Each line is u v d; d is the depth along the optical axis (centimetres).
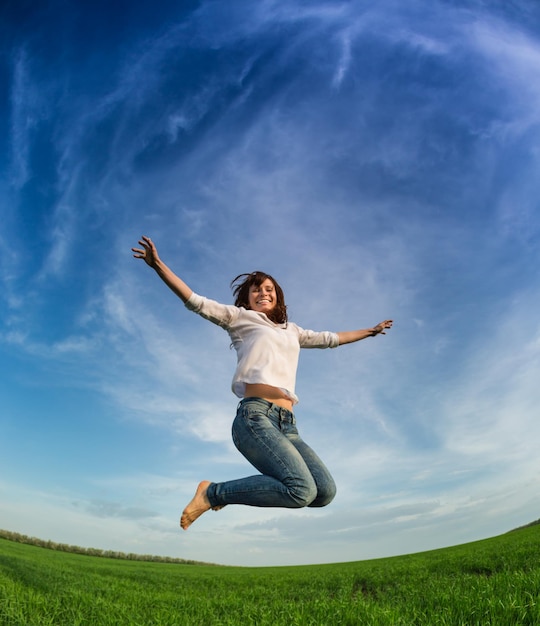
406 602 585
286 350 327
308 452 305
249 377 309
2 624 480
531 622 387
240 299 370
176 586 1301
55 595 768
